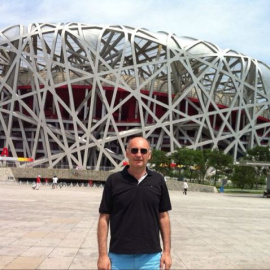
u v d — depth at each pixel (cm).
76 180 5469
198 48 6444
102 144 6050
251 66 6925
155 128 6266
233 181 5188
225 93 7356
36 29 6062
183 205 2444
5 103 6069
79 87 6378
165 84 6744
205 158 5541
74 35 5959
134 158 405
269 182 4138
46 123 6275
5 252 838
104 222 408
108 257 402
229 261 848
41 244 945
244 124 7025
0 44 6034
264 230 1401
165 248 414
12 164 5906
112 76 6419
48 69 5947
